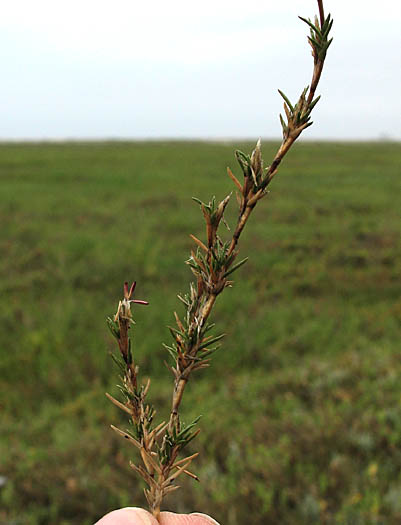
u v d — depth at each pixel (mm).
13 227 14445
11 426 5578
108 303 9258
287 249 13203
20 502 3955
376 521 3225
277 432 4594
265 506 3484
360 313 9219
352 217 16562
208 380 6781
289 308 9258
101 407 5953
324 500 3555
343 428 4410
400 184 23594
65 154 37750
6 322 8250
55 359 7117
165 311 8508
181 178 25172
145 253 12125
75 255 12008
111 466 4387
